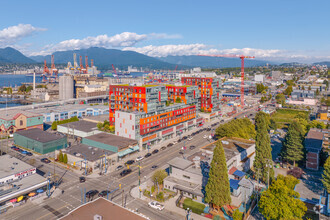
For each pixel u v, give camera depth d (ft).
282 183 262.47
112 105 576.20
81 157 395.14
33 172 338.75
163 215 270.46
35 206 283.79
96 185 336.29
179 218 266.16
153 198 304.09
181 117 602.85
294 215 241.55
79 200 297.53
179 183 318.86
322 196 309.01
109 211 225.97
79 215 217.77
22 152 448.65
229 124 518.78
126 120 484.74
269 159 338.54
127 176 365.40
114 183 342.85
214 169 263.70
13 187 296.30
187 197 306.76
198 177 311.88
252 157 409.28
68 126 574.97
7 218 259.19
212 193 264.72
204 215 269.44
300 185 343.05
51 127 611.47
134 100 518.37
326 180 299.79
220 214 271.08
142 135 487.20
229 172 323.98
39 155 442.09
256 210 282.97
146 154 448.65
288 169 397.39
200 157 372.38
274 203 242.17
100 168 386.73
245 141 440.04
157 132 528.22
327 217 269.64
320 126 602.03
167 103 593.83
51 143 458.09
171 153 466.70
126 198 303.27
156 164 411.75
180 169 326.44
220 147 263.29
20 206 282.97
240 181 305.53
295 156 392.47
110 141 456.45
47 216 265.13
